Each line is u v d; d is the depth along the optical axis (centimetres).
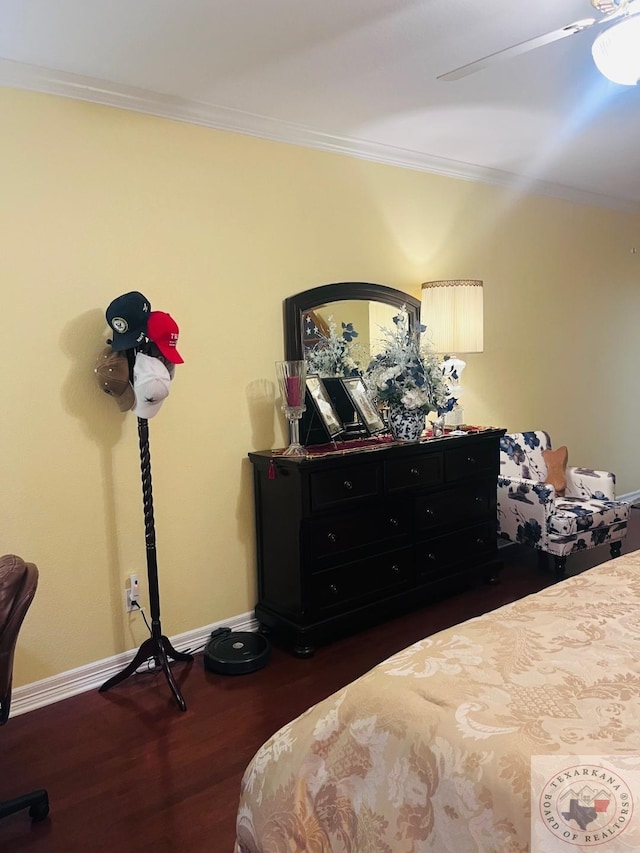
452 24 219
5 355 243
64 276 254
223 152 294
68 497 261
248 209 304
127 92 260
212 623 308
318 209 331
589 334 498
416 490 328
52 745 231
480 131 329
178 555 295
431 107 294
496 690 127
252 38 224
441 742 116
